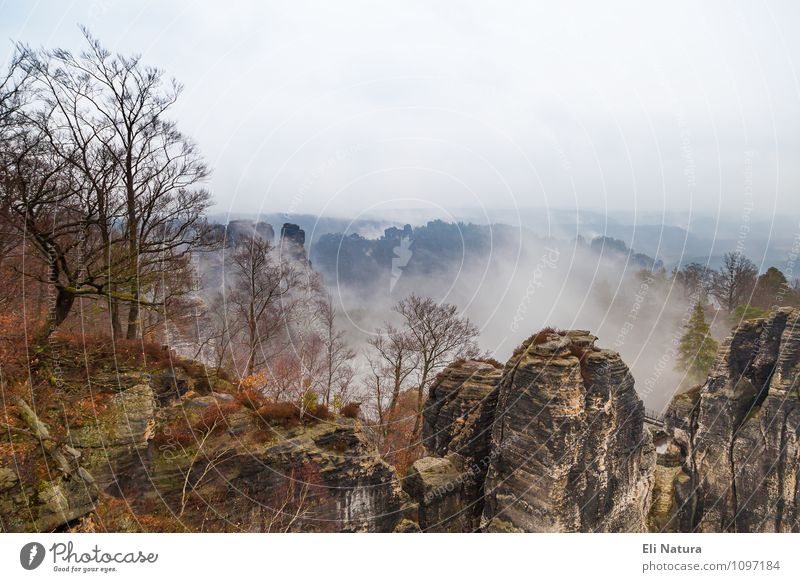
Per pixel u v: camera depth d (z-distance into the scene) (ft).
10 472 52.19
